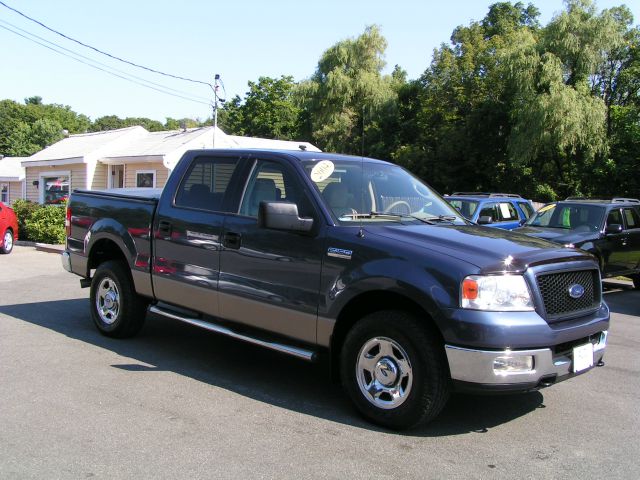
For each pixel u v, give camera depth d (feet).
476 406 15.70
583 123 84.99
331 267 14.39
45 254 50.49
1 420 13.65
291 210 14.53
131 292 20.66
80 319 24.53
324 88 136.26
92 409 14.46
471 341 12.24
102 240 21.45
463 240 13.91
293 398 15.78
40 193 87.71
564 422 14.69
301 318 15.03
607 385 17.89
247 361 19.19
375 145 131.85
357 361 14.02
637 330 26.58
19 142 259.19
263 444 12.74
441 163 113.50
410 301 13.46
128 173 78.43
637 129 85.97
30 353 19.19
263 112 172.35
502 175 106.42
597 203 37.78
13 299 28.91
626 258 37.22
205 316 18.03
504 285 12.56
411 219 16.02
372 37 138.41
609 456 12.69
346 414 14.69
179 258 18.24
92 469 11.37
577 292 13.79
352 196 15.98
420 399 12.94
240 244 16.38
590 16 91.81
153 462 11.73
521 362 12.35
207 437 13.01
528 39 102.63
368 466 11.84
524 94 89.86
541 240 15.46
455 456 12.45
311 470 11.59
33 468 11.37
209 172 18.26
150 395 15.61
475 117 106.01
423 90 130.62
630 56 98.78
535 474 11.73
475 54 115.85
